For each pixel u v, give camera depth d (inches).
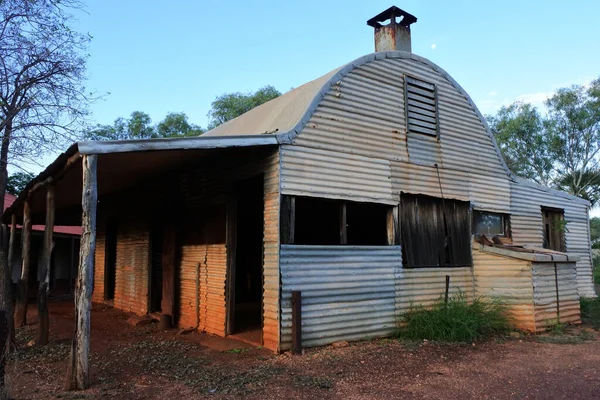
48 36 395.9
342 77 332.8
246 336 327.3
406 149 368.2
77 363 211.9
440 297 373.1
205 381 224.5
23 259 399.2
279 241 285.0
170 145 241.9
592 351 301.9
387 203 348.2
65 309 525.0
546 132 1133.7
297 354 276.8
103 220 566.9
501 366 261.7
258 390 211.6
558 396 208.8
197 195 381.1
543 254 378.9
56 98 401.1
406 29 431.2
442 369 253.1
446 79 411.2
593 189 1170.0
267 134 285.0
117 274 513.0
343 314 311.1
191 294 381.7
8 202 782.5
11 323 292.4
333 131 320.8
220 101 1117.7
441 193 387.9
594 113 1072.8
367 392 211.3
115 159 270.1
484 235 423.8
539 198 494.3
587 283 558.9
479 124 434.3
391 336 336.5
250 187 365.1
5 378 203.2
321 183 308.0
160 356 276.8
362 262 326.0
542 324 367.9
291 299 285.7
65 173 275.7
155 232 443.2
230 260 338.3
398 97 370.0
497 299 382.9
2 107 381.4
